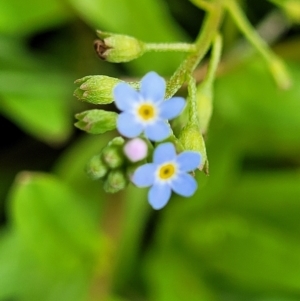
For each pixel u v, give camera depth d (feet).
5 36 0.41
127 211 0.41
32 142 0.43
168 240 0.41
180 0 0.43
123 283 0.41
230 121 0.41
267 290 0.40
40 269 0.40
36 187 0.38
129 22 0.40
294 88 0.40
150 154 0.29
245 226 0.40
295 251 0.39
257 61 0.40
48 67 0.41
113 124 0.29
